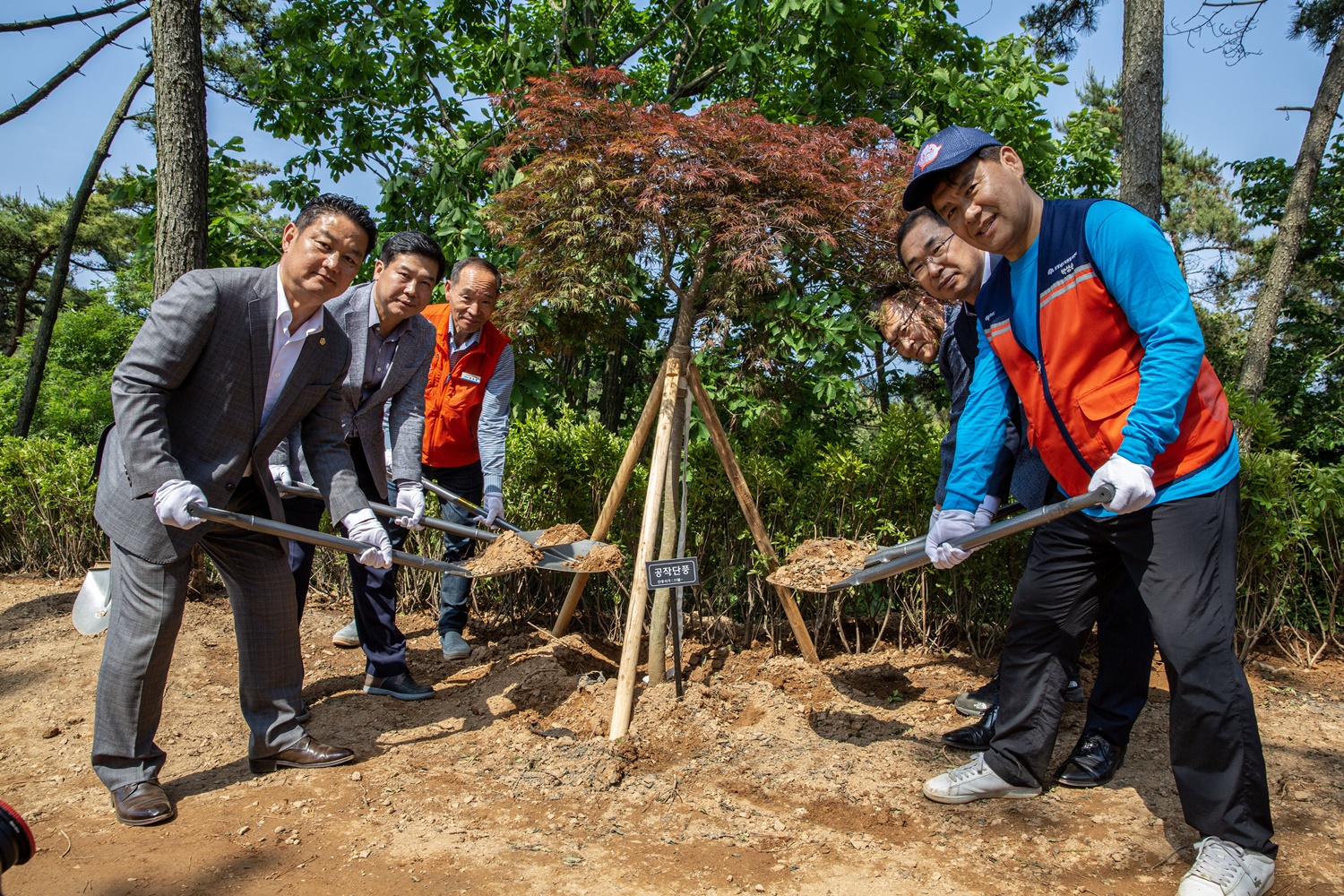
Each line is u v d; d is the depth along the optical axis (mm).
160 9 5023
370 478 3891
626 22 10328
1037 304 2518
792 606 4039
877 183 3512
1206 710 2270
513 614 4961
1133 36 5781
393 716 3641
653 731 3287
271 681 3088
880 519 4414
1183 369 2203
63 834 2635
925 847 2531
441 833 2600
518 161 6504
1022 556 4238
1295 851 2484
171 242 5094
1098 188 10305
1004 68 7863
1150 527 2391
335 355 3080
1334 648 4508
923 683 4051
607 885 2311
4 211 24984
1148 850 2496
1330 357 14023
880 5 6824
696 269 3764
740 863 2430
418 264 3445
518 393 5973
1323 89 9922
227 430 2857
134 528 2756
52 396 22156
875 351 5082
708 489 4496
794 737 3328
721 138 3363
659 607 3777
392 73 8156
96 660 4324
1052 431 2619
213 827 2668
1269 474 4129
